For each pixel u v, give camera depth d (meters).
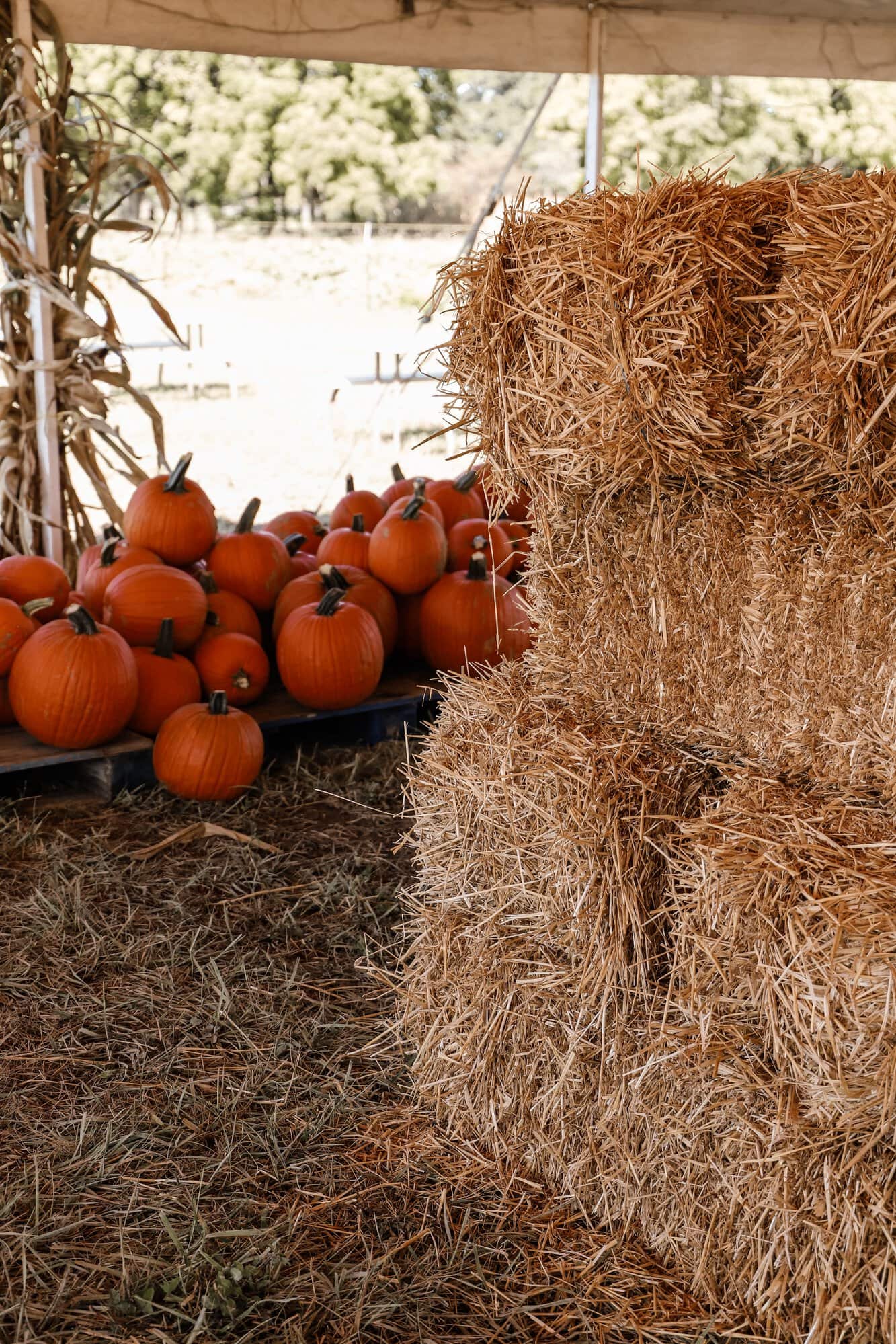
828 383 1.62
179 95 14.77
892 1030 1.49
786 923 1.62
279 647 3.89
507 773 2.04
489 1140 2.14
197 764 3.52
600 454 1.86
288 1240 1.90
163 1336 1.69
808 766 1.84
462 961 2.17
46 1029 2.46
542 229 1.92
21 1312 1.72
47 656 3.43
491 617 4.14
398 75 14.95
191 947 2.76
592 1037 1.95
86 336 4.92
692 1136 1.76
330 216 15.47
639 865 1.93
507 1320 1.75
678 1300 1.77
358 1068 2.37
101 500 5.12
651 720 2.06
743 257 1.77
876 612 1.72
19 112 4.70
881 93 15.01
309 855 3.29
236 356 9.45
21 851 3.24
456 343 2.09
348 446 10.72
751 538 1.86
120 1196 1.98
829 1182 1.55
